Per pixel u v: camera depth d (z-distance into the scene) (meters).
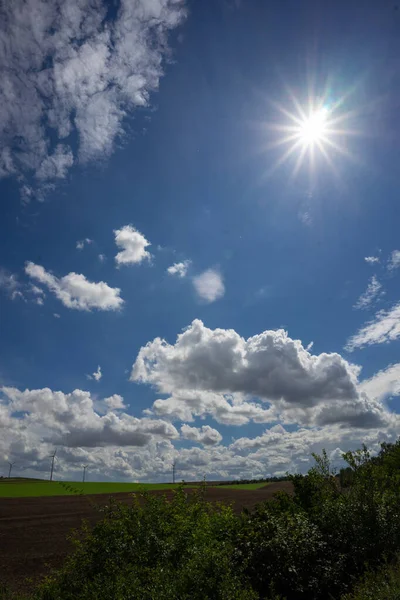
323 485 12.92
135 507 11.42
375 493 11.80
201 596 7.29
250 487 92.50
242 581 8.77
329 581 9.13
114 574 8.76
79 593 8.92
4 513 40.62
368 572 8.62
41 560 22.55
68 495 57.62
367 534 10.38
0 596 11.50
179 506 11.52
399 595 6.94
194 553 8.58
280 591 9.02
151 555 9.58
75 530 11.09
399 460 15.32
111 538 10.09
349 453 12.95
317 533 10.16
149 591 7.56
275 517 10.73
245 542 9.80
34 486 76.69
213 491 65.62
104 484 84.75
